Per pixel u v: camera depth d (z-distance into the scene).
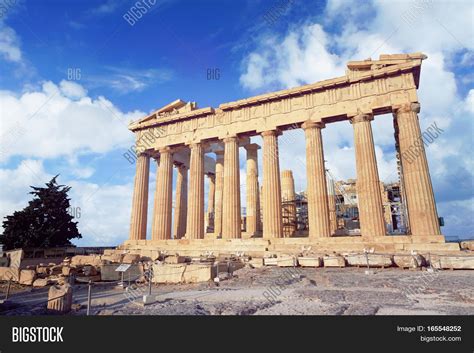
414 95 24.73
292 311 8.09
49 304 9.04
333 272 16.47
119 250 29.44
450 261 16.27
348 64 27.23
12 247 36.25
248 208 34.91
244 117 31.50
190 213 31.47
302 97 29.11
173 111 36.72
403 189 29.48
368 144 25.31
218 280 15.09
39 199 39.09
